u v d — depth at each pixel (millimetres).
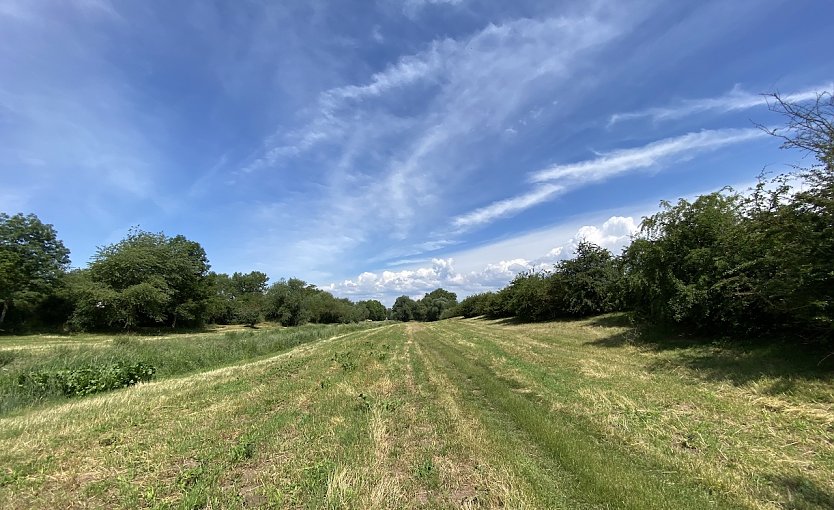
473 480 5164
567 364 13516
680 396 8641
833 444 5844
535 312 38281
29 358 18297
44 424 8312
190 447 6590
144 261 53156
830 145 8812
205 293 65438
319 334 39844
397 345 24734
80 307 46938
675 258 15438
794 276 9703
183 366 18625
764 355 10961
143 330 54562
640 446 6102
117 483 5363
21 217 48875
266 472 5504
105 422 8328
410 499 4707
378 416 8102
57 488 5277
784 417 6984
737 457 5566
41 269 48375
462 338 26922
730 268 13219
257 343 27234
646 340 17141
